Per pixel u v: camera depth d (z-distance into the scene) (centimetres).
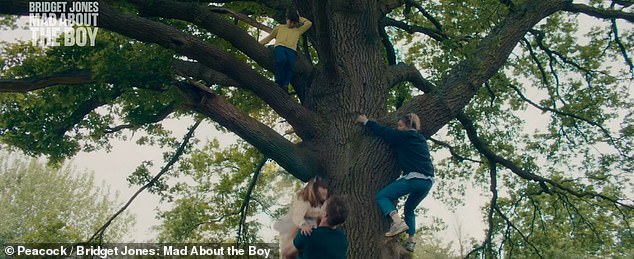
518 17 862
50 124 900
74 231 1150
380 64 789
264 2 908
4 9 589
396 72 845
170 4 736
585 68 1362
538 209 1396
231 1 957
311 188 520
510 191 1470
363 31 779
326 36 649
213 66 696
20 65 829
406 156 622
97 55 700
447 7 1046
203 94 663
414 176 606
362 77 757
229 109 670
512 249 1397
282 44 768
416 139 623
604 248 1400
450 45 896
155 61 659
